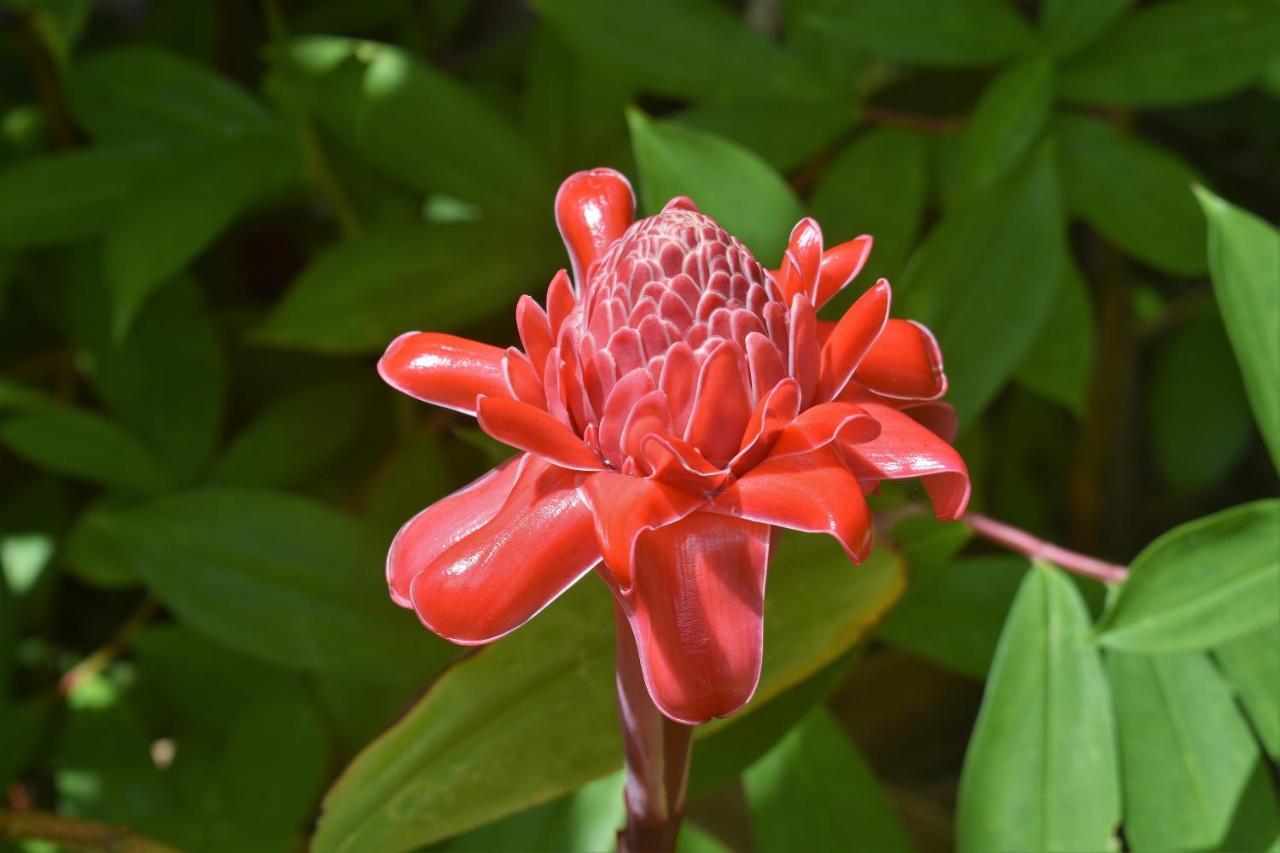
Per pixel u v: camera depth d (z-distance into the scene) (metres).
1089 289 1.64
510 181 1.21
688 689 0.78
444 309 1.21
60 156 1.27
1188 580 0.92
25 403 1.28
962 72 1.53
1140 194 1.14
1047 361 1.13
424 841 0.92
